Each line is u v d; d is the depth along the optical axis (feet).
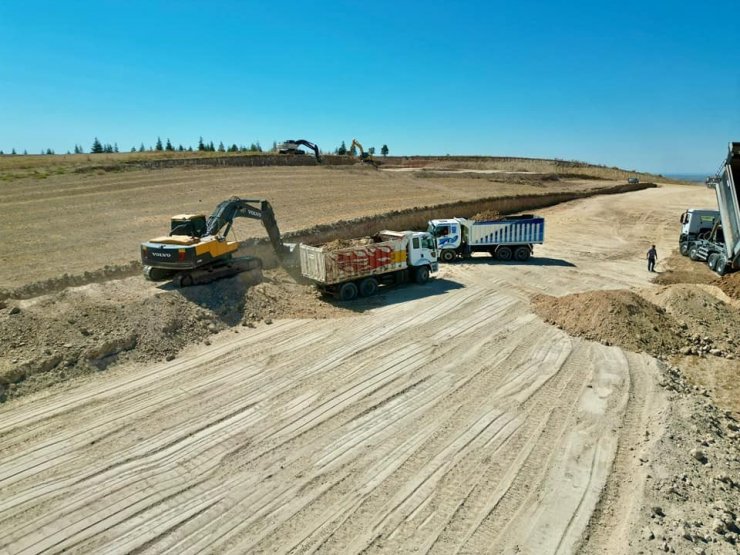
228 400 36.96
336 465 29.60
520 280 74.18
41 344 40.01
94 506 26.18
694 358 47.06
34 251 65.10
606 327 49.70
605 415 35.09
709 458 29.99
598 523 24.88
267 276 63.31
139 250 67.31
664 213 138.00
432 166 252.42
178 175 127.13
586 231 118.62
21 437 31.89
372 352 45.85
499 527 24.64
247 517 25.48
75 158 147.02
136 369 41.50
